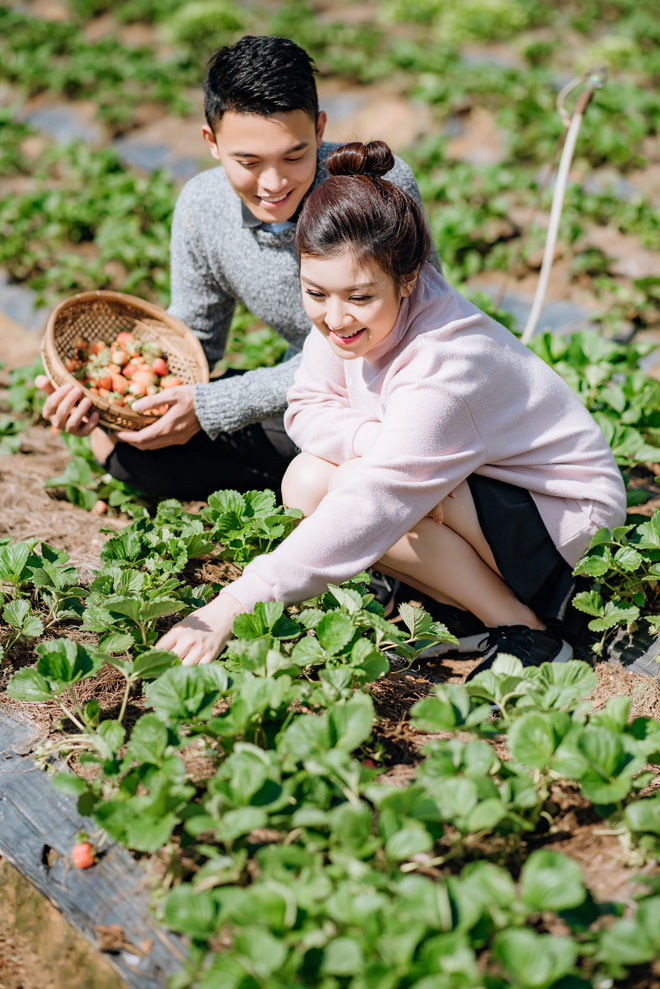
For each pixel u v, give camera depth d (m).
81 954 1.57
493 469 2.01
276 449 2.61
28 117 6.82
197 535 2.20
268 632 1.82
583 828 1.63
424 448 1.84
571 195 4.93
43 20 8.50
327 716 1.56
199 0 8.73
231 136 2.05
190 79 7.29
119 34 8.73
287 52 2.00
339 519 1.83
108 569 2.10
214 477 2.65
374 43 7.75
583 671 1.71
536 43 7.70
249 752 1.54
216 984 1.22
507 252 4.61
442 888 1.30
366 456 1.87
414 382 1.84
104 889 1.57
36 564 2.16
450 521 2.02
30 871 1.63
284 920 1.29
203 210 2.43
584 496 2.05
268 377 2.44
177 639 1.84
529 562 2.06
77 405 2.40
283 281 2.40
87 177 5.51
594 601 2.04
